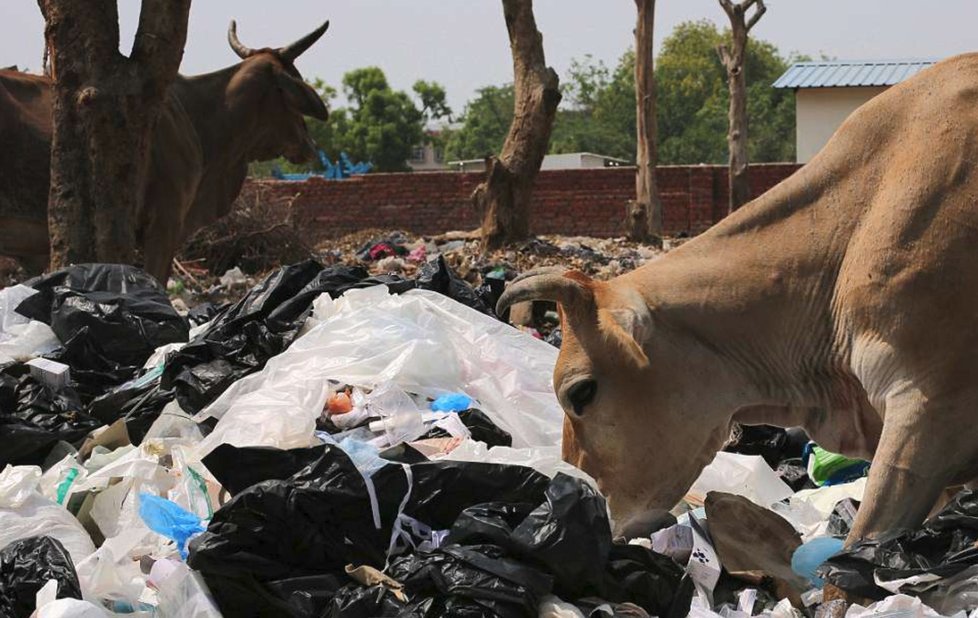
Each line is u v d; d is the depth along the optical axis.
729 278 4.43
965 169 4.03
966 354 3.98
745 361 4.48
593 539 3.83
